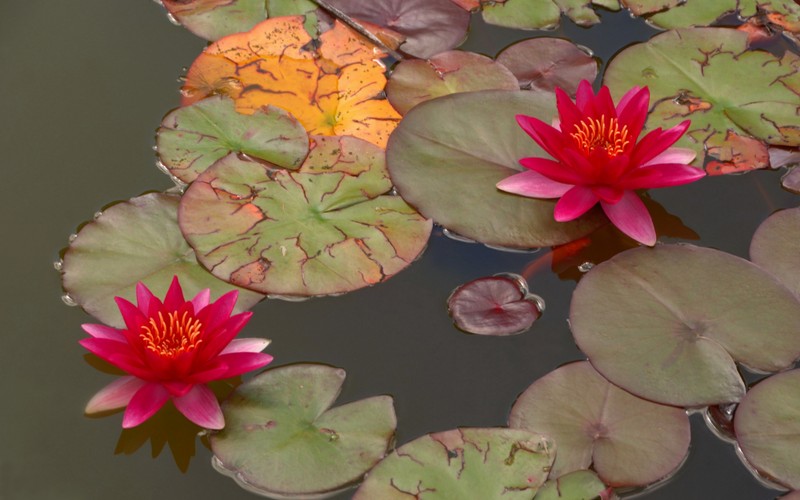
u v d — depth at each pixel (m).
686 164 1.87
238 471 1.40
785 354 1.57
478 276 1.74
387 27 2.29
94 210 1.81
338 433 1.45
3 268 1.70
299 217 1.78
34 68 2.13
